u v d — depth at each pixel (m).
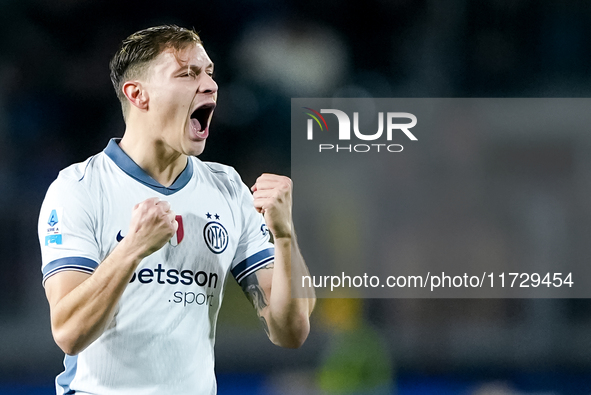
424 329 22.06
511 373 21.12
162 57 7.92
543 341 22.14
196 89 7.95
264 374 20.11
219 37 25.97
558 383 19.97
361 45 26.84
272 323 8.31
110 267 7.08
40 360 20.03
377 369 20.95
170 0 25.59
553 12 27.84
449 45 27.08
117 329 7.68
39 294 21.44
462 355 21.84
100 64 24.23
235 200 8.62
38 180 22.88
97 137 23.62
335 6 26.73
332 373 20.45
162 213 7.14
